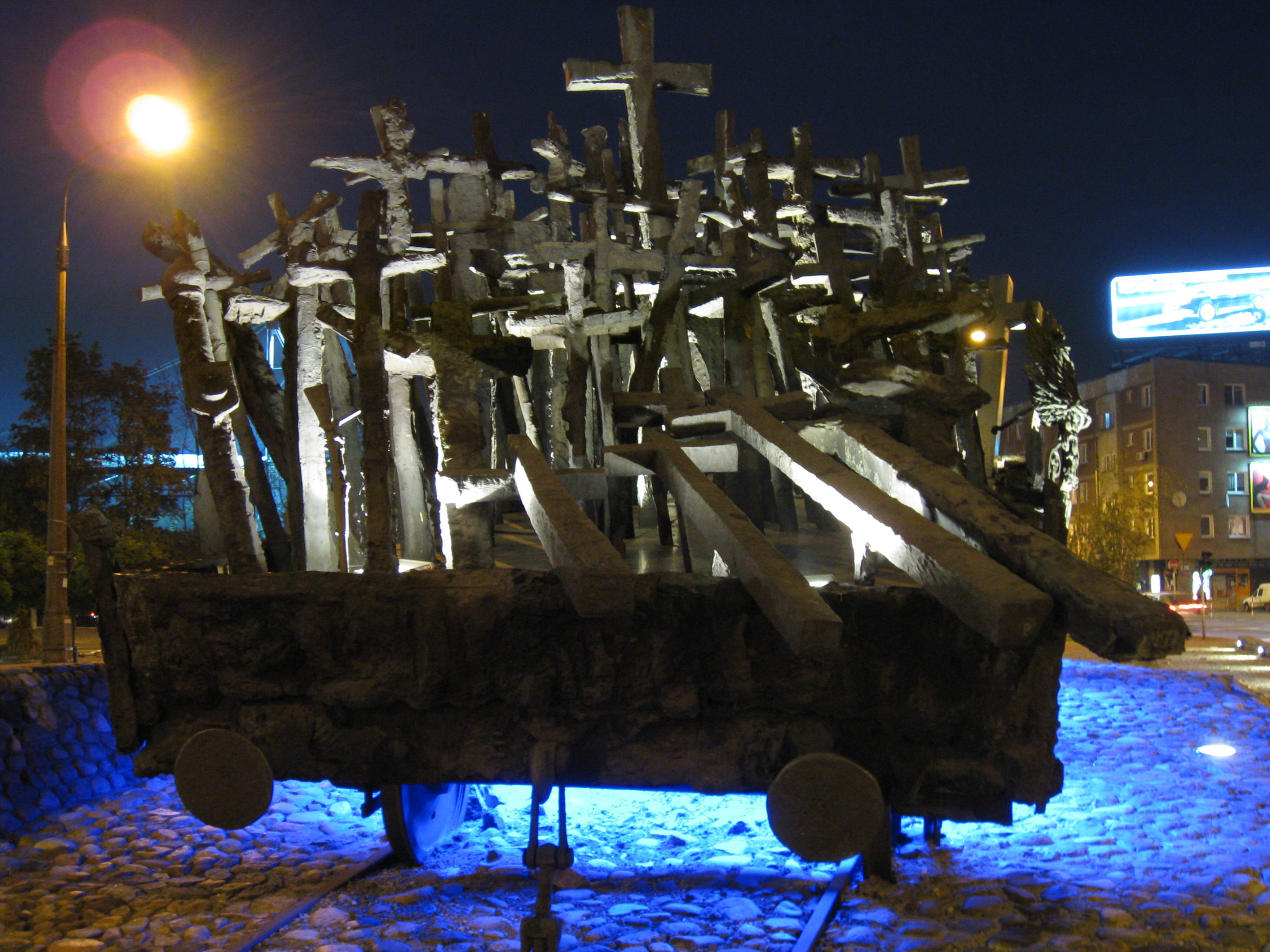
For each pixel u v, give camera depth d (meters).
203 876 5.81
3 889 5.61
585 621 4.04
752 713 4.08
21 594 29.14
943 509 4.17
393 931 4.54
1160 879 5.11
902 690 3.96
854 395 5.22
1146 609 3.31
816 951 4.18
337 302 6.55
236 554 5.17
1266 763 8.35
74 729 7.95
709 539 4.28
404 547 6.01
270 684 4.30
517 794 7.45
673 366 6.65
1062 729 10.25
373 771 4.25
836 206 8.63
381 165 6.25
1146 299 58.44
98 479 31.94
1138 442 54.78
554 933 3.77
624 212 9.19
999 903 4.67
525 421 7.23
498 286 7.03
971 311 5.54
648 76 7.95
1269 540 53.44
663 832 6.37
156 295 6.77
